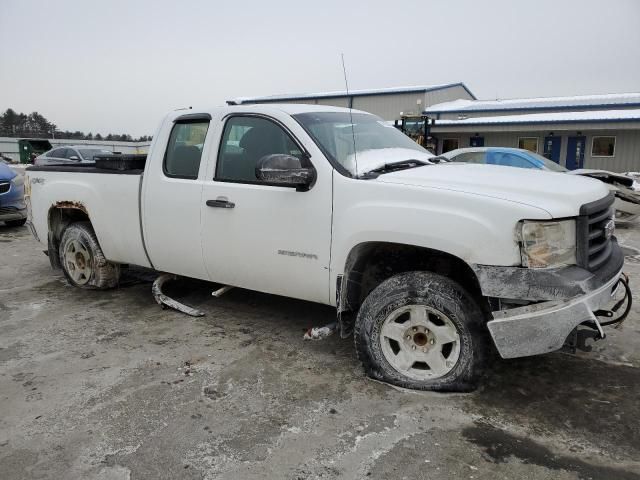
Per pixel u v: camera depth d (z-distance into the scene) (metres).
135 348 4.18
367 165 3.71
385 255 3.68
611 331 4.41
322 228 3.62
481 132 30.86
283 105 4.16
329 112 4.29
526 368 3.73
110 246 5.16
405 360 3.40
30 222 6.00
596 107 32.81
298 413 3.17
